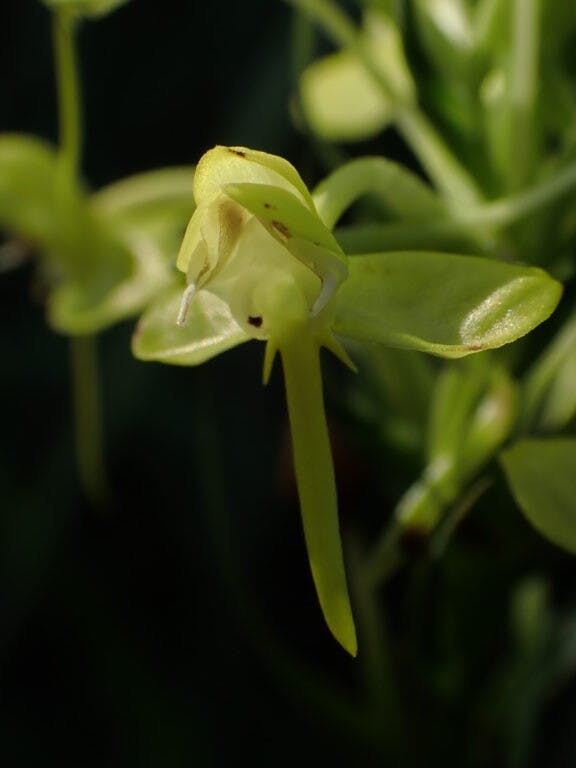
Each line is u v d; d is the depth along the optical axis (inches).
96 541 5.0
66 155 3.3
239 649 4.9
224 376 5.3
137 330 2.4
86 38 5.8
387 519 4.7
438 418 3.0
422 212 2.7
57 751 4.8
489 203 3.1
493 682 3.5
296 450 2.3
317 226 2.3
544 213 3.0
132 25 5.8
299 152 5.0
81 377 4.0
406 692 3.4
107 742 4.7
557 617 3.6
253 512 5.2
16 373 5.3
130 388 5.0
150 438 5.1
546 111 3.0
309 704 3.4
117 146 5.8
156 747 4.6
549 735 4.7
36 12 5.8
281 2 5.2
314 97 3.8
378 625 3.4
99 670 4.7
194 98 5.8
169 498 5.1
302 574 5.1
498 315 2.3
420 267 2.3
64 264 3.3
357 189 2.6
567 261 3.0
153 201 3.4
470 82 3.0
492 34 3.0
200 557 5.0
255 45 5.7
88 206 3.4
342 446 3.3
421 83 3.0
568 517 2.6
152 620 4.9
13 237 3.4
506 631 3.2
